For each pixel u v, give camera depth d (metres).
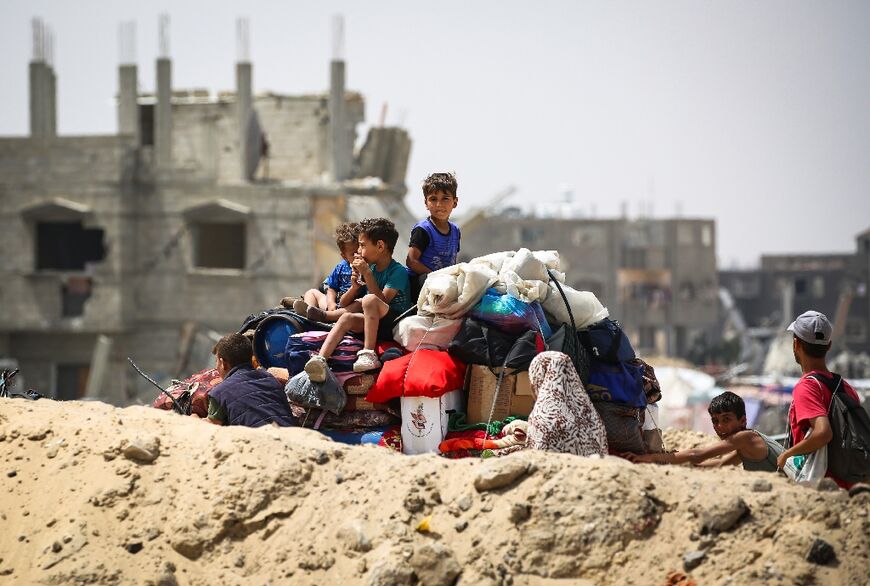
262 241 74.12
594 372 15.82
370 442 15.62
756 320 166.62
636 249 140.62
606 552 12.05
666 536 12.06
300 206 73.62
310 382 15.64
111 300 74.56
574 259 138.75
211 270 74.62
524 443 14.83
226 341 15.99
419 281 16.97
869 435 14.52
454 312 15.77
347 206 73.69
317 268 73.56
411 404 15.44
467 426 15.59
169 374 74.94
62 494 14.05
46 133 77.25
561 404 14.20
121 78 77.69
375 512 13.00
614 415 15.66
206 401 16.89
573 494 12.41
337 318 16.88
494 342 15.54
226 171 81.50
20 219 75.88
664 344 141.25
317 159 80.44
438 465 13.37
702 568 11.67
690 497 12.26
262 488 13.48
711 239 143.88
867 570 11.23
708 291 142.88
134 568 13.15
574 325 16.06
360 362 15.69
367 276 16.34
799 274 164.62
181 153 82.00
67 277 75.75
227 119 81.44
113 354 75.50
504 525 12.48
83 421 15.15
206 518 13.39
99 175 74.81
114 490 13.86
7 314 76.12
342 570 12.63
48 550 13.42
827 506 11.74
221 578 12.96
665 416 58.19
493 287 15.91
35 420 15.37
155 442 14.38
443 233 17.19
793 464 15.88
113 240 74.62
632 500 12.28
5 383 18.27
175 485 13.88
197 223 75.69
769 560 11.49
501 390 15.47
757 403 62.62
